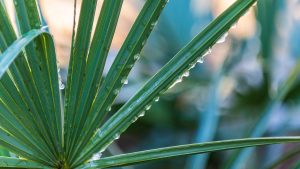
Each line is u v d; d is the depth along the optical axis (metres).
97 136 1.01
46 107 0.98
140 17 0.97
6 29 0.94
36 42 0.95
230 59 1.90
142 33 0.98
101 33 0.97
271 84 1.87
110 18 0.97
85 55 0.98
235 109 1.93
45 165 1.00
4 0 0.97
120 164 1.00
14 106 0.97
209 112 1.65
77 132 1.00
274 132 1.88
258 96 1.90
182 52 0.99
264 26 1.92
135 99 1.00
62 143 1.00
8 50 0.82
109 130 1.00
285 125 1.89
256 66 1.95
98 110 1.00
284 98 1.87
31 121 0.98
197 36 0.98
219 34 0.97
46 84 0.98
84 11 0.96
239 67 1.96
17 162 0.97
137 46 0.98
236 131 1.93
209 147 0.98
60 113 1.00
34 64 0.96
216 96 1.69
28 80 0.96
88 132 1.00
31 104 0.97
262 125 1.52
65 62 1.90
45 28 0.95
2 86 0.95
